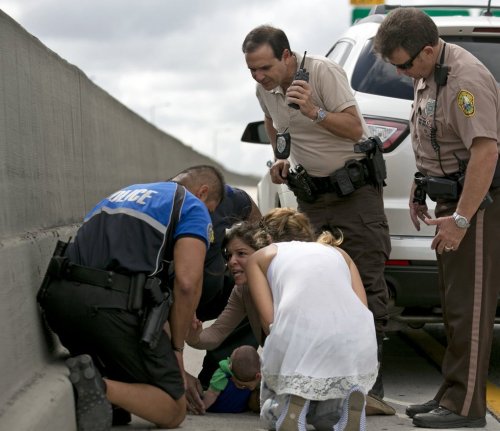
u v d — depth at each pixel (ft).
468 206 13.44
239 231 14.06
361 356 12.01
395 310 16.66
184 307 12.94
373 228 15.48
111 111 26.91
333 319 12.00
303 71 15.10
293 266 12.48
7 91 12.02
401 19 13.55
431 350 20.39
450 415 13.84
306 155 15.70
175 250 12.86
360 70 17.16
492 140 13.33
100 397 11.75
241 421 13.87
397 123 16.38
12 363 10.78
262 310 12.59
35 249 12.58
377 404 14.52
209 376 15.19
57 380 11.50
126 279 12.35
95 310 12.18
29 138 13.37
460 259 13.83
